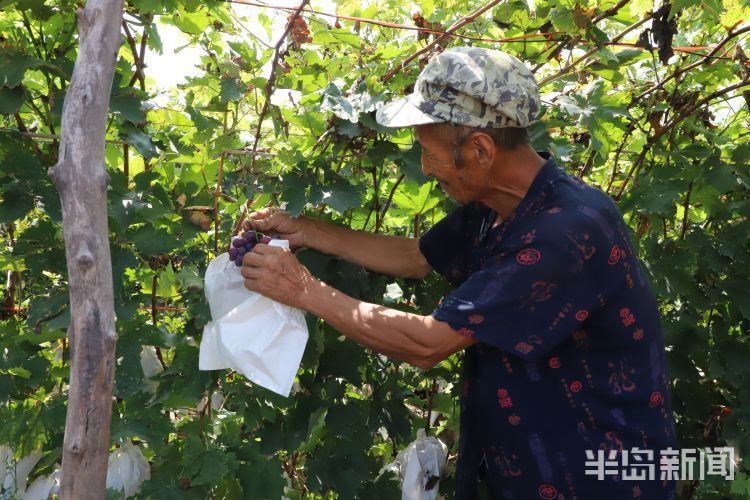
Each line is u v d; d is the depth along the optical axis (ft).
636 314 5.10
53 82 5.40
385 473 6.94
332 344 6.38
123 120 5.40
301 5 5.53
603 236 4.83
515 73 4.77
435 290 6.86
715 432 8.33
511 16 6.88
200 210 5.93
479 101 4.73
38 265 5.42
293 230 6.08
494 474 5.49
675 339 7.86
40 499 5.95
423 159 5.10
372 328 4.97
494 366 5.27
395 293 6.95
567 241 4.72
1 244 6.91
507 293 4.75
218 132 6.08
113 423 5.79
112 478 6.00
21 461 6.08
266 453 6.17
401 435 7.00
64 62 5.24
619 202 7.85
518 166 4.99
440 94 4.76
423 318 4.93
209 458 5.70
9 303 6.81
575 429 5.16
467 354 5.57
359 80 6.00
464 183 5.06
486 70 4.69
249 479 6.09
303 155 6.08
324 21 6.35
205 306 5.44
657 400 5.32
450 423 7.88
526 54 7.09
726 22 6.86
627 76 7.99
